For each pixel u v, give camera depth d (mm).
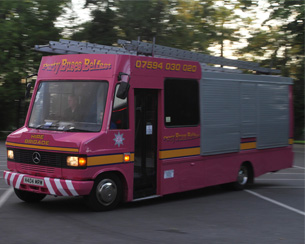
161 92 8836
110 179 8039
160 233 6609
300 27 29422
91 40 28984
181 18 28500
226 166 10469
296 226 7359
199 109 9680
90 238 6188
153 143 8781
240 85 10789
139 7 27766
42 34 28375
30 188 8008
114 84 7965
